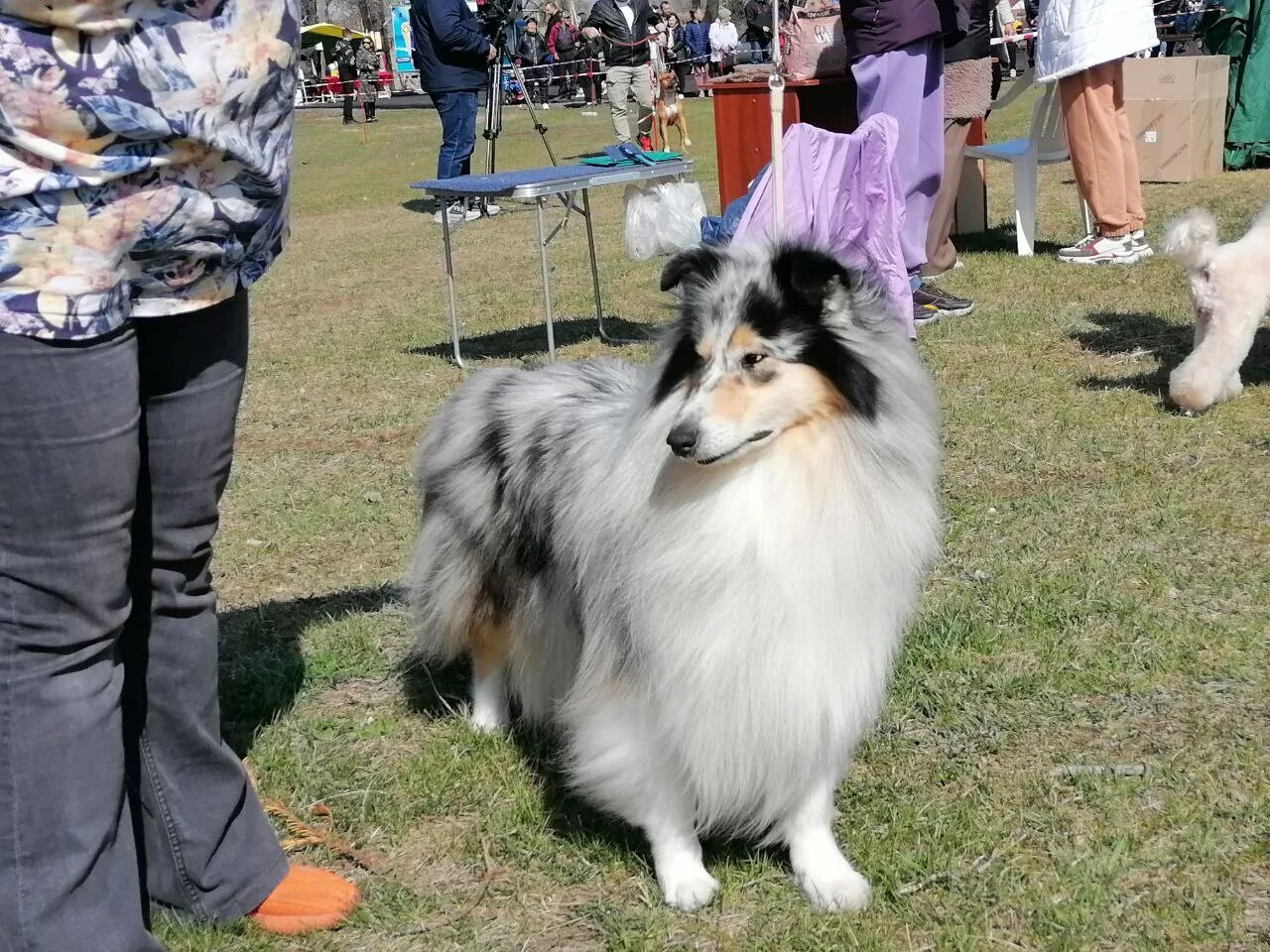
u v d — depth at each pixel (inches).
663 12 1321.4
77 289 84.0
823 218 237.3
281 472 250.7
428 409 288.7
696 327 105.6
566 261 459.5
